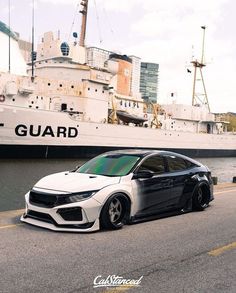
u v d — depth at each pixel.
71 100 39.94
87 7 46.75
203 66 63.06
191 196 8.05
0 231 5.96
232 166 41.59
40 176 22.34
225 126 67.44
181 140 51.84
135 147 45.03
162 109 54.44
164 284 4.04
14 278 4.06
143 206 6.87
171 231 6.39
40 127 34.94
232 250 5.39
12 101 34.22
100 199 6.02
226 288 3.97
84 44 46.81
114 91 48.00
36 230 6.05
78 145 38.44
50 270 4.33
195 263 4.77
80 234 5.92
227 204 9.35
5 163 29.67
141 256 4.97
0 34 38.78
